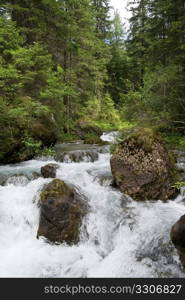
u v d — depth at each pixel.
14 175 7.34
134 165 5.94
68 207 4.93
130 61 23.98
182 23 9.12
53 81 12.54
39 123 11.00
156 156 5.85
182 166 7.31
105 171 7.67
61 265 4.36
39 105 10.80
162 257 4.21
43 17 14.03
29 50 10.07
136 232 4.82
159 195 5.79
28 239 5.13
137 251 4.48
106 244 4.84
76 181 6.92
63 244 4.72
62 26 15.04
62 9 15.18
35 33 14.34
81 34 17.61
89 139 14.51
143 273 4.04
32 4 13.49
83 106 23.42
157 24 12.40
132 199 5.79
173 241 3.63
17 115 9.25
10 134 9.20
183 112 9.52
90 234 4.98
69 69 17.50
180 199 5.93
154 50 11.97
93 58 21.47
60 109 15.70
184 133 9.72
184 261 3.56
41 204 5.00
